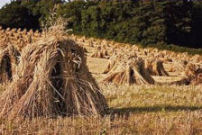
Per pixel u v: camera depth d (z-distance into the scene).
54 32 21.78
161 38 109.81
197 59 81.50
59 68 21.17
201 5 119.75
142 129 18.73
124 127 18.95
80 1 115.88
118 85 35.69
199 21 119.06
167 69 61.59
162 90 31.17
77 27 115.25
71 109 20.73
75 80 21.08
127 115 21.19
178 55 87.69
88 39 99.69
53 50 21.20
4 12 118.75
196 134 18.78
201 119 21.05
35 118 20.12
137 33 109.62
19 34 93.94
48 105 20.53
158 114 21.69
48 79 20.80
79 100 20.84
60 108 20.80
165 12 112.25
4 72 33.53
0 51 33.84
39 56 21.16
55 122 19.20
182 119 20.45
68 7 114.62
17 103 20.50
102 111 21.12
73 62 21.31
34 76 20.84
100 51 74.56
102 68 58.72
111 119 20.08
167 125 19.06
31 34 91.75
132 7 112.69
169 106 24.41
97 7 112.81
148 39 109.62
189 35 117.56
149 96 27.86
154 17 111.38
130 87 32.47
